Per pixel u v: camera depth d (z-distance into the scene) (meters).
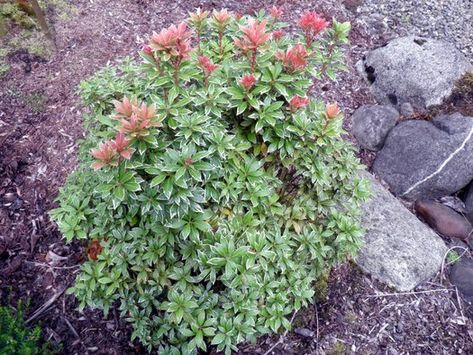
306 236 0.88
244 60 0.82
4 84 1.24
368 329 0.99
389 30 1.57
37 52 1.29
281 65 0.80
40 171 1.14
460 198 1.23
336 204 0.95
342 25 0.90
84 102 0.91
